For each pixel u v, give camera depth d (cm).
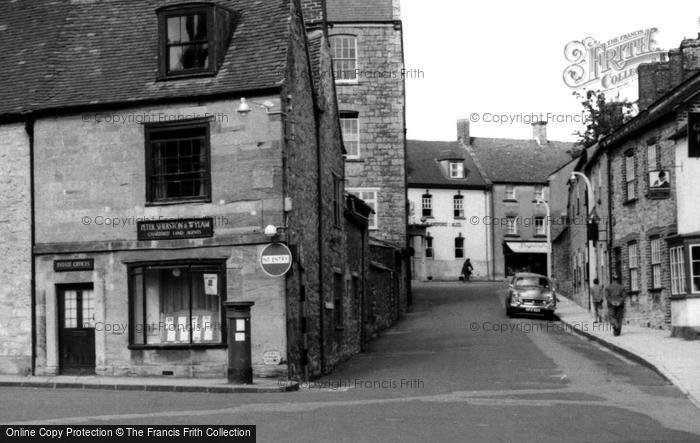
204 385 1933
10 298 2273
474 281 7325
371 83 4597
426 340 3253
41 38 2466
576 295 4962
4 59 2442
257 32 2277
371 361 2717
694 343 2655
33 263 2264
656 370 2162
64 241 2248
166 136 2212
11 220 2284
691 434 1294
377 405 1606
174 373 2159
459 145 8088
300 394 1842
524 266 7919
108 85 2273
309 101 2464
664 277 3020
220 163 2166
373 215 4572
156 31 2388
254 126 2148
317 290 2461
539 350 2755
